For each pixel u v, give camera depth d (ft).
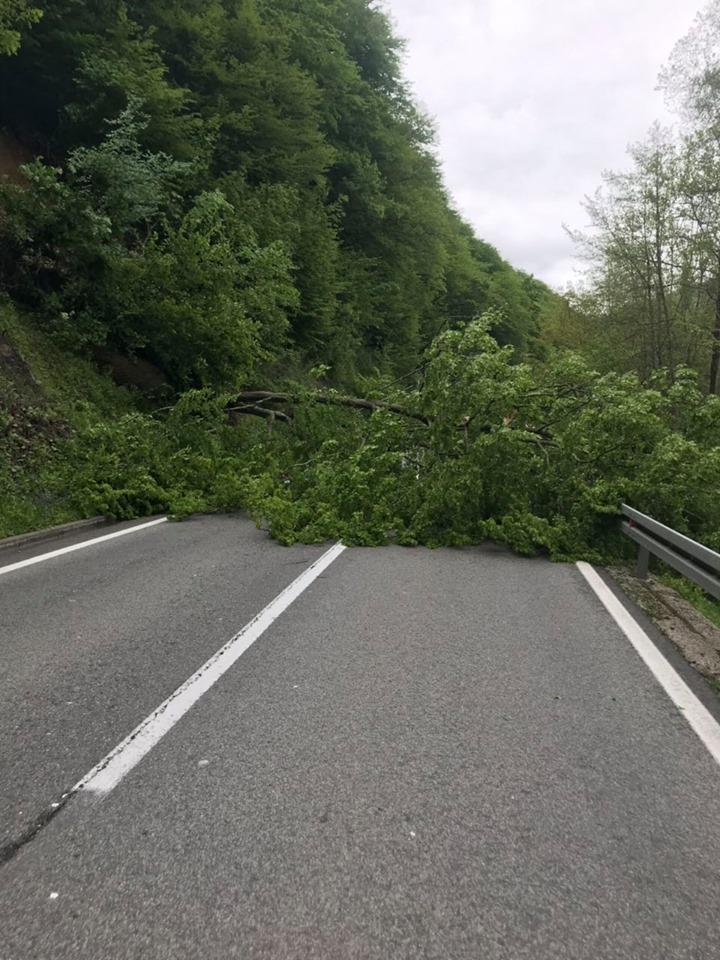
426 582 25.02
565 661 17.11
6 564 26.53
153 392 56.85
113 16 63.67
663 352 92.53
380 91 134.21
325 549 30.94
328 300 92.94
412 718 13.64
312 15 109.81
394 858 9.25
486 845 9.60
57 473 38.19
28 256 51.44
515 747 12.56
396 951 7.66
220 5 79.61
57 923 7.98
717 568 18.97
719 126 81.30
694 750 12.67
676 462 31.37
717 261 84.79
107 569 25.94
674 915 8.33
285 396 48.52
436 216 138.51
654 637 19.51
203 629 18.89
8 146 60.90
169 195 58.75
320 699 14.43
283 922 8.05
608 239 93.20
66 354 50.57
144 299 53.93
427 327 159.94
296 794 10.81
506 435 32.81
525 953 7.68
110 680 15.28
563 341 111.04
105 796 10.68
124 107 59.88
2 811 10.25
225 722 13.30
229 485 39.14
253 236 62.54
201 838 9.62
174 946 7.67
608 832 10.00
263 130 82.84
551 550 30.32
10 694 14.49
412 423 40.11
